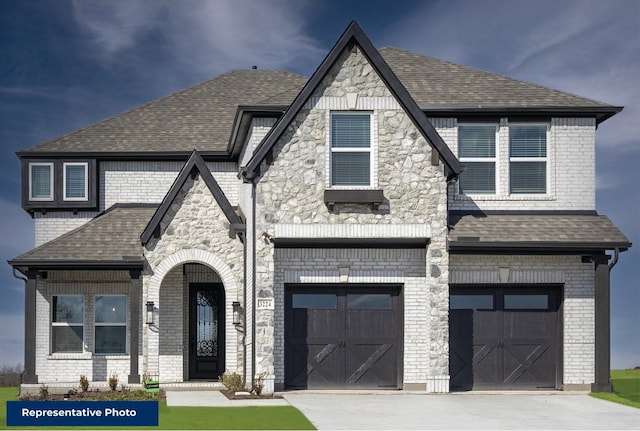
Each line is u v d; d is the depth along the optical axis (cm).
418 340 2261
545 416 1831
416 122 2250
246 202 2452
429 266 2236
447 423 1719
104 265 2388
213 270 2616
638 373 3133
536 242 2239
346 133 2256
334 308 2288
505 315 2322
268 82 3234
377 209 2239
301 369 2270
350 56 2256
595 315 2300
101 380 2508
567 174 2430
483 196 2408
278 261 2258
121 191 2817
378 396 2159
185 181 2412
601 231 2311
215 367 2602
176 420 1745
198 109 3039
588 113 2420
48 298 2547
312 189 2233
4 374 2966
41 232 2825
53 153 2783
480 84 2538
